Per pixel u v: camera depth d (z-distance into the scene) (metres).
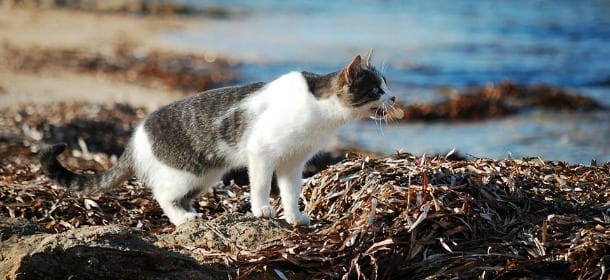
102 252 5.86
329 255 6.36
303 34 29.48
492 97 19.05
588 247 6.29
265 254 6.30
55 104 15.28
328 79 7.04
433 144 15.22
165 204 7.51
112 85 18.92
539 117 18.17
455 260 6.27
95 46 24.44
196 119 7.29
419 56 25.67
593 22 33.78
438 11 37.22
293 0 40.06
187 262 6.07
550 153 14.18
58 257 5.81
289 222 7.18
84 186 7.84
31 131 12.79
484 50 27.14
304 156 7.22
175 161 7.38
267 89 7.20
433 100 19.22
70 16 30.59
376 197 6.83
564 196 7.34
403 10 37.41
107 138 13.17
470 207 6.69
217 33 29.17
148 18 32.12
